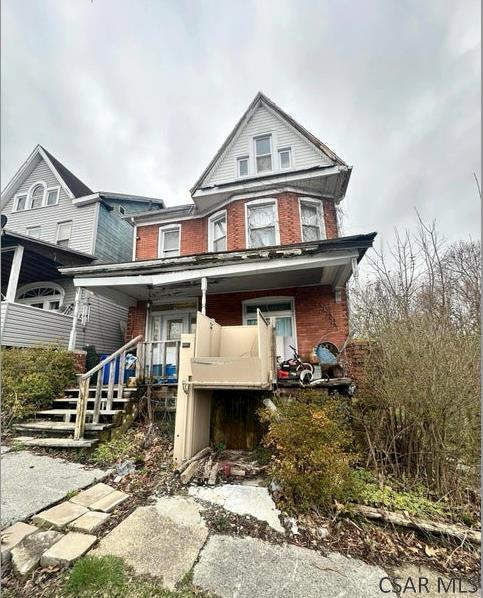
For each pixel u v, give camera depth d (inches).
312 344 298.8
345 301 302.5
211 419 199.5
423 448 142.5
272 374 194.9
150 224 422.3
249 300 329.7
